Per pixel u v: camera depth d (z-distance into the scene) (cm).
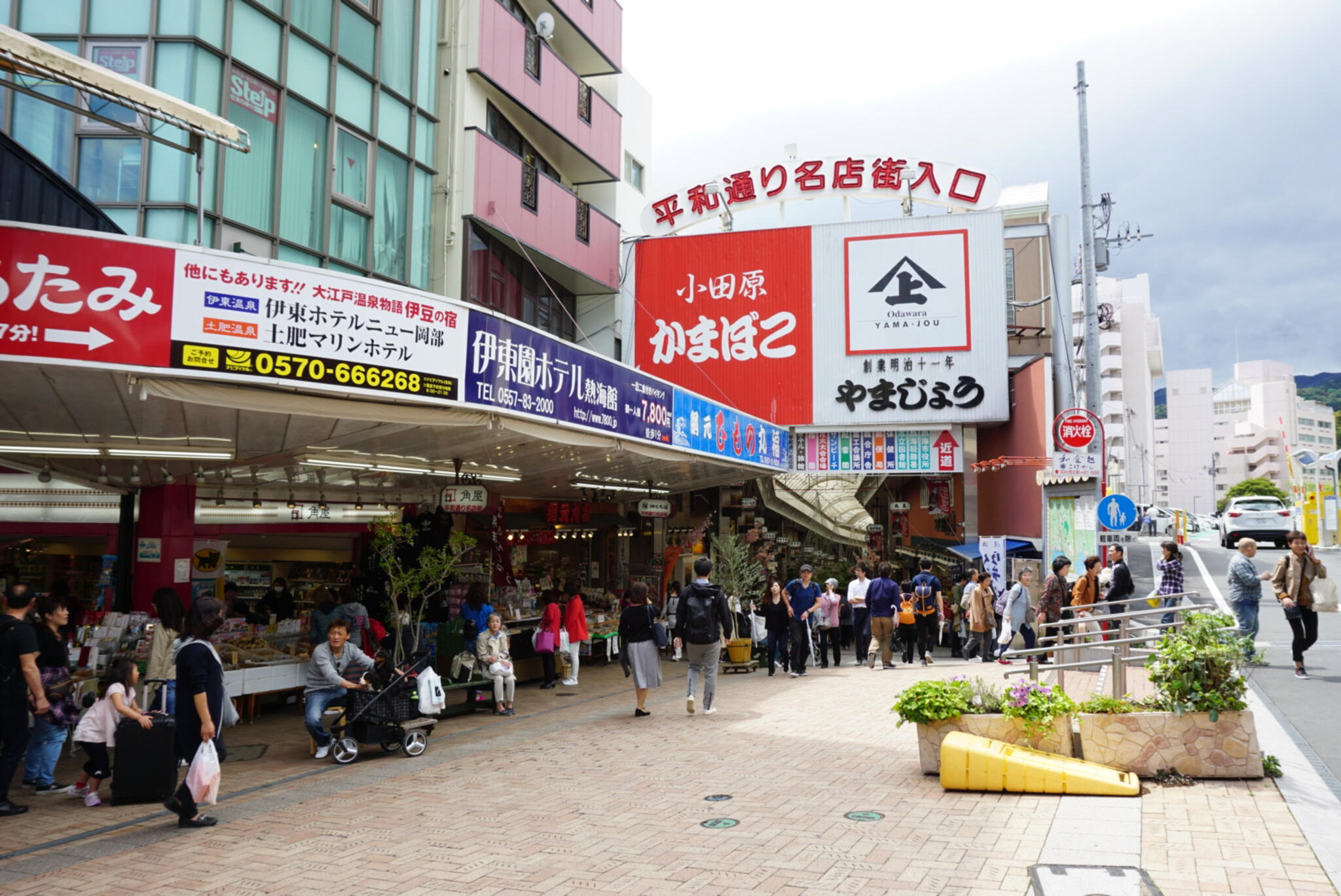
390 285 854
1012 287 2345
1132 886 452
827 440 2219
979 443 2481
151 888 514
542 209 1872
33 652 691
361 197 1400
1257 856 487
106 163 1104
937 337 2170
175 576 1250
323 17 1328
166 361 716
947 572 2341
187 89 1119
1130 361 8525
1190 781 644
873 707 1080
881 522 3453
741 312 2258
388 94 1466
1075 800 618
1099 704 688
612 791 709
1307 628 994
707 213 2356
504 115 1842
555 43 2098
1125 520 1420
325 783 780
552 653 1431
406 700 904
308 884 515
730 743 888
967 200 2234
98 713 732
